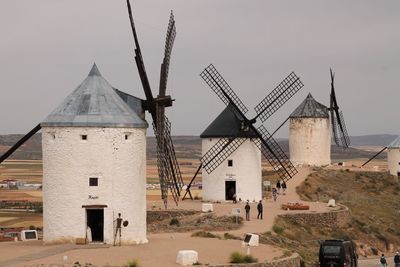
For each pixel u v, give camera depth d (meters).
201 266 37.06
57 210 43.69
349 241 48.00
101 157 43.66
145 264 37.19
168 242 46.00
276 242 51.09
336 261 45.56
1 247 43.44
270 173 98.88
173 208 65.25
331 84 103.00
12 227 67.88
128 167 44.34
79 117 43.81
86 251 40.59
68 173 43.59
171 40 54.47
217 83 73.12
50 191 43.91
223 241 47.31
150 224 58.16
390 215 78.31
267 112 73.56
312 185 86.81
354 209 77.00
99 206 43.56
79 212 43.50
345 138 108.62
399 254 56.38
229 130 72.19
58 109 44.72
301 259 45.59
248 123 72.06
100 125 43.66
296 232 58.41
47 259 37.75
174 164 55.50
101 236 44.91
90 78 46.31
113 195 43.78
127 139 44.47
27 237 49.28
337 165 104.25
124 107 45.66
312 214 63.22
